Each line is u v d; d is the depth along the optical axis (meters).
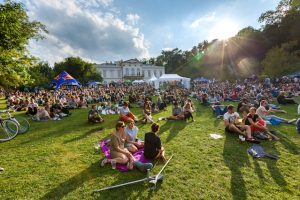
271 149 6.32
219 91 22.56
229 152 6.14
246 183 4.39
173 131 8.70
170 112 14.21
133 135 6.74
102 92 25.47
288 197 3.88
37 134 8.89
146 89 32.84
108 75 87.75
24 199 3.97
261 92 19.50
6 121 8.29
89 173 4.95
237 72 59.19
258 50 60.81
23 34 12.27
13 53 10.57
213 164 5.33
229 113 8.30
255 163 5.36
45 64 81.38
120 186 4.30
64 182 4.56
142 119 10.88
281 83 28.61
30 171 5.13
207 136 7.86
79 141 7.67
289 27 53.38
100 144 7.18
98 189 4.23
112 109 15.03
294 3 19.36
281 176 4.67
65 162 5.65
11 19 9.95
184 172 4.92
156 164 5.36
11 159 5.97
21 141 7.86
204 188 4.23
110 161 5.20
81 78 66.50
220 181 4.48
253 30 64.31
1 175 4.95
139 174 4.86
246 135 7.23
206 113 13.21
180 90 27.11
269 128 8.64
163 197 3.95
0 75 11.60
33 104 14.32
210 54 82.38
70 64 65.88
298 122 7.93
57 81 23.94
